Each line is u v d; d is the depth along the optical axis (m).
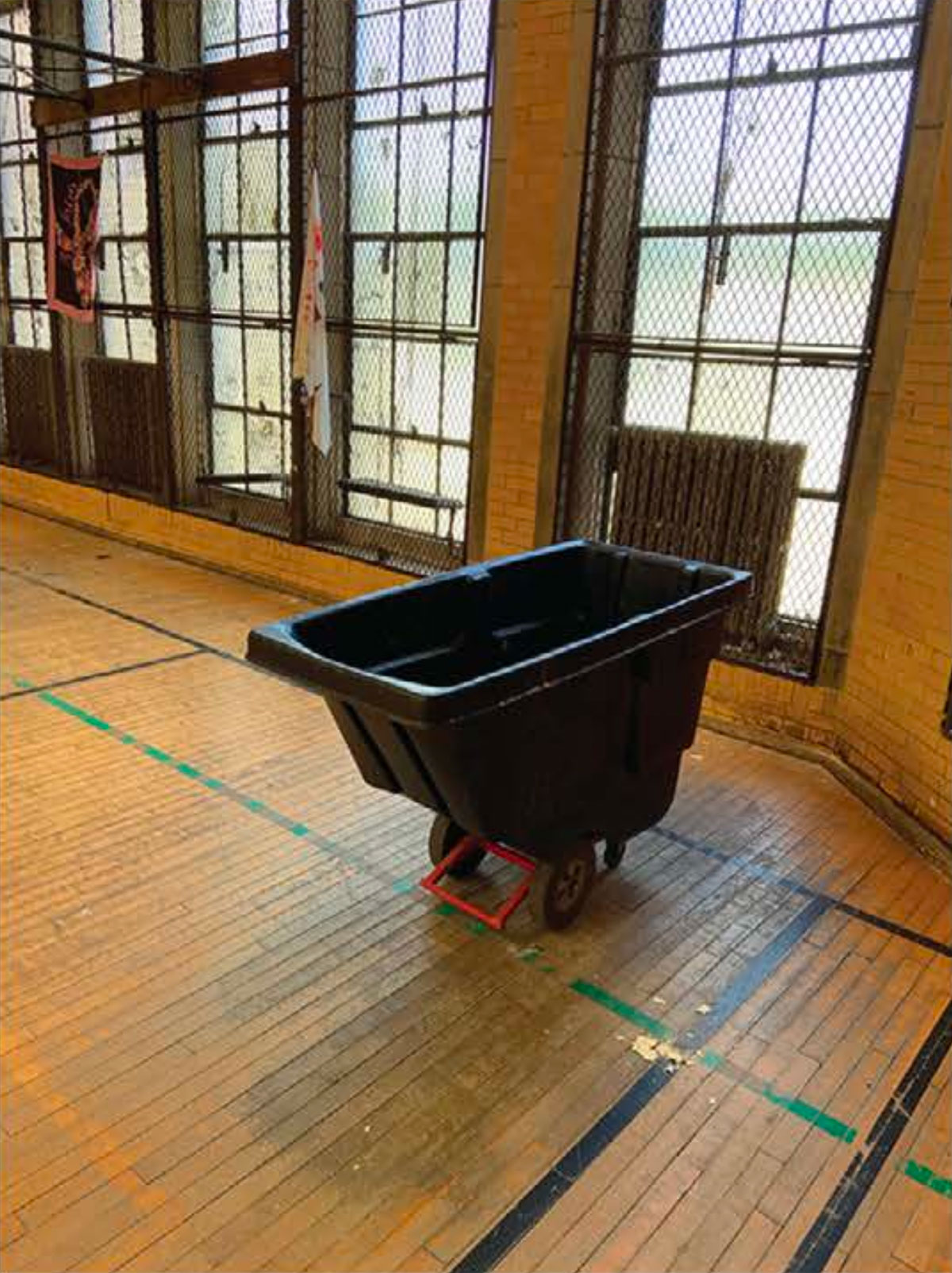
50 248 7.37
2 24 7.64
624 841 3.28
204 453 7.17
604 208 4.50
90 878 3.14
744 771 4.13
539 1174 2.13
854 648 4.02
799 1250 1.99
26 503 8.55
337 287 5.96
